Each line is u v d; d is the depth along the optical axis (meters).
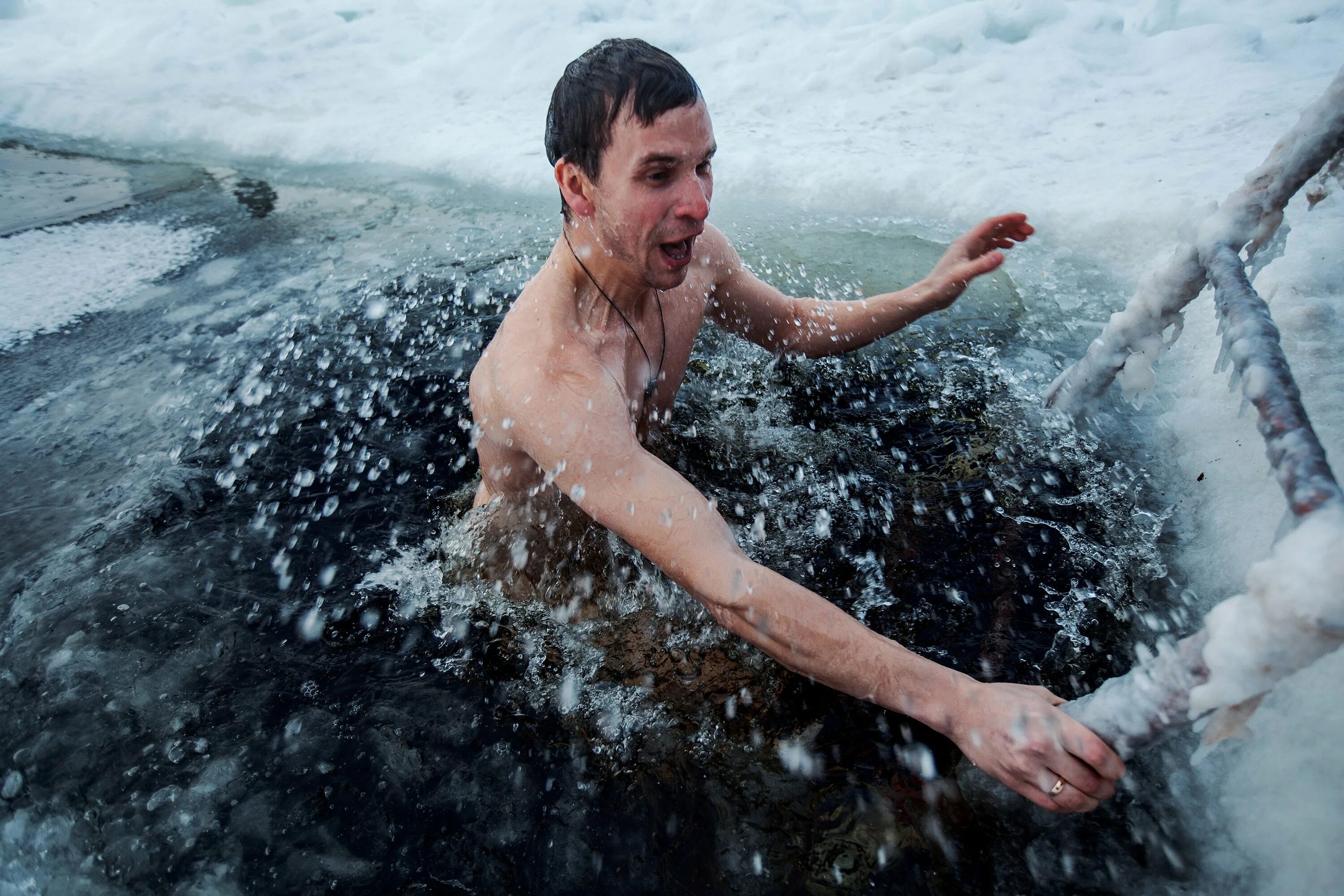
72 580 1.86
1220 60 4.43
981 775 1.36
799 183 3.60
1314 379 1.86
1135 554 1.73
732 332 2.16
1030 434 2.08
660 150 1.28
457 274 3.13
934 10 5.53
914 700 1.24
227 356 2.68
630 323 1.58
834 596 1.67
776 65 5.13
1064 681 1.49
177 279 3.25
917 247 3.09
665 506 1.33
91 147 4.86
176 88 5.56
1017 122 3.99
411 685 1.60
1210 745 0.99
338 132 4.73
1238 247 1.61
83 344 2.81
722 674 1.56
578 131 1.32
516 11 6.25
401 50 6.18
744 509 1.87
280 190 4.14
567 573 1.75
